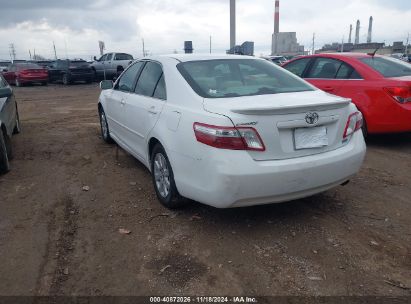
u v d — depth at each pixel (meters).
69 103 14.22
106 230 3.82
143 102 4.65
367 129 6.51
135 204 4.39
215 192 3.34
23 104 14.05
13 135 8.03
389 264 3.23
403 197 4.55
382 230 3.77
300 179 3.43
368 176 5.24
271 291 2.91
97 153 6.46
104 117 6.90
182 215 4.08
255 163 3.28
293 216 4.04
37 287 2.99
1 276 3.12
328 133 3.66
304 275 3.09
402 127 6.20
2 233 3.79
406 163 5.81
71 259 3.34
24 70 22.69
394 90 6.11
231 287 2.96
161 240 3.61
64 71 24.03
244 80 4.18
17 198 4.62
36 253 3.44
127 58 24.73
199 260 3.29
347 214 4.10
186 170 3.64
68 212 4.24
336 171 3.66
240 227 3.82
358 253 3.38
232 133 3.24
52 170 5.62
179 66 4.27
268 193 3.36
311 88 4.30
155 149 4.27
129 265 3.24
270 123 3.31
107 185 5.00
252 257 3.32
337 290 2.92
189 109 3.70
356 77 6.66
